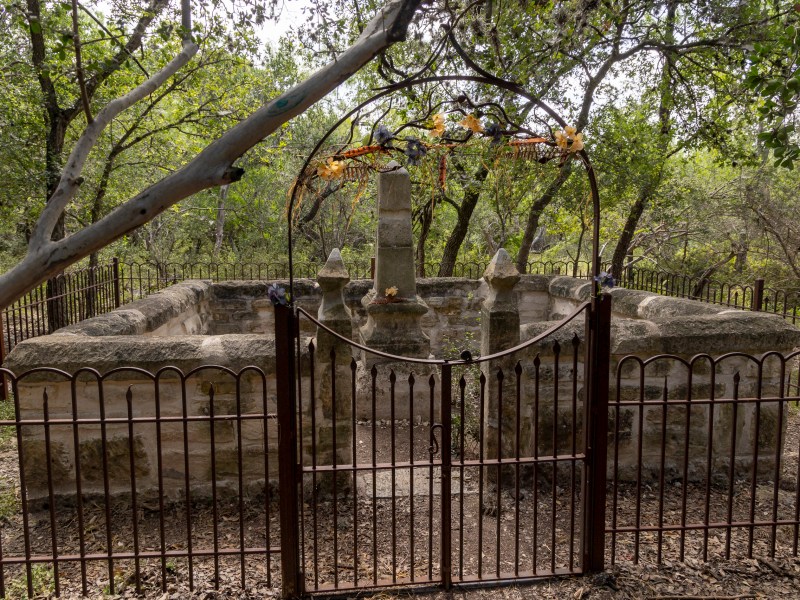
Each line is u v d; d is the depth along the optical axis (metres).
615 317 5.98
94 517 3.55
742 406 4.07
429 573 2.87
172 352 3.61
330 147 2.72
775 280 10.95
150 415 3.64
